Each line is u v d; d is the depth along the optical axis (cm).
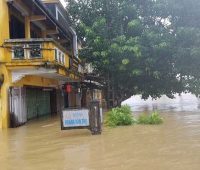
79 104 3647
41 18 2159
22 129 1777
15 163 969
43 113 2745
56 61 1877
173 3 2719
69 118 1445
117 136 1360
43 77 2438
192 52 2588
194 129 1470
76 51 3244
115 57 2786
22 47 1834
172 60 2750
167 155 969
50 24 2442
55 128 1772
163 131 1448
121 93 3372
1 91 1802
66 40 3069
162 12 2792
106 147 1133
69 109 1446
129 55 2731
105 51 2792
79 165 903
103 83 3403
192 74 2788
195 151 1006
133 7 2812
